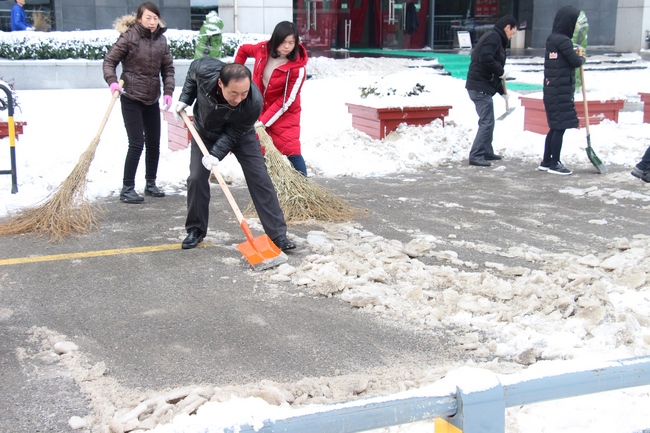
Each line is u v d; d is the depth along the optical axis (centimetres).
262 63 684
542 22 2958
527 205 755
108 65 710
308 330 438
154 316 457
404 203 765
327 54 2456
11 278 525
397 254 566
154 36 723
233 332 434
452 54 2483
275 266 547
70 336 427
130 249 597
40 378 374
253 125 564
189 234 603
